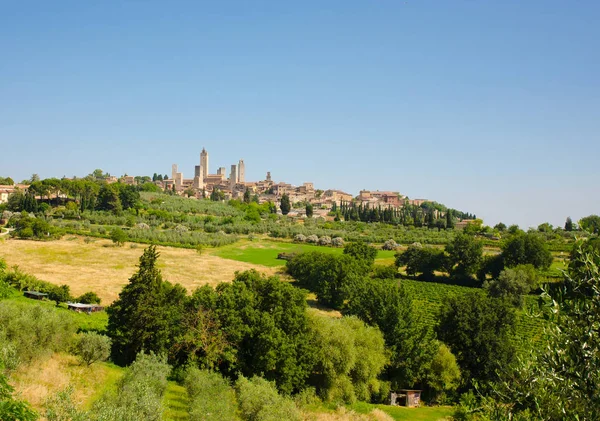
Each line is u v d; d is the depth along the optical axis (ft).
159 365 126.82
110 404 87.76
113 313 158.61
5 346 103.60
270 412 111.14
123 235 447.83
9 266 311.27
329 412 148.56
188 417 111.75
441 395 175.52
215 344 154.40
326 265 313.53
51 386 109.40
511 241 415.03
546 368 46.57
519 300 312.91
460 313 189.47
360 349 168.14
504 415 50.01
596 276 43.65
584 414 42.29
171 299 175.42
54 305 216.74
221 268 392.27
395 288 209.87
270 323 158.51
